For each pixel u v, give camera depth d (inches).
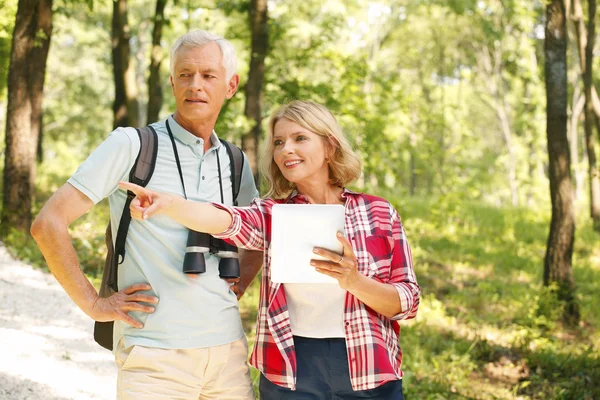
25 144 404.2
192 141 106.3
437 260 481.7
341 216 91.1
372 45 1159.6
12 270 326.0
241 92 486.9
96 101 1427.2
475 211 693.9
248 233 100.4
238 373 111.4
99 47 1231.5
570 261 383.6
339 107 489.4
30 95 413.7
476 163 1443.2
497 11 966.4
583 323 381.4
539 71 1121.4
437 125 663.8
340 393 99.3
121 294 101.8
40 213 98.7
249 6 460.1
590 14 535.8
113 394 196.9
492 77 1272.1
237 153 115.0
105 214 460.8
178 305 103.2
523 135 1341.0
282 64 506.3
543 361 305.0
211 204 97.4
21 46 403.9
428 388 256.4
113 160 101.1
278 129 105.5
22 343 225.0
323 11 593.0
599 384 286.4
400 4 1146.7
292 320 100.9
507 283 443.8
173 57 107.0
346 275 90.9
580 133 1407.5
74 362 216.7
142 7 1093.8
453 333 332.8
